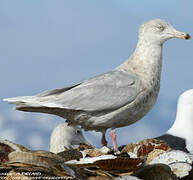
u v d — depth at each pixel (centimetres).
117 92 1264
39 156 949
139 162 997
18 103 1277
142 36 1335
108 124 1288
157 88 1315
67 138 1416
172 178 974
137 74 1300
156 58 1315
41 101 1266
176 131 1402
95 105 1257
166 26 1332
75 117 1291
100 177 945
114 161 980
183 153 1047
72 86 1301
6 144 1084
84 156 1098
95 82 1283
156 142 1216
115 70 1326
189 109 1408
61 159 1003
